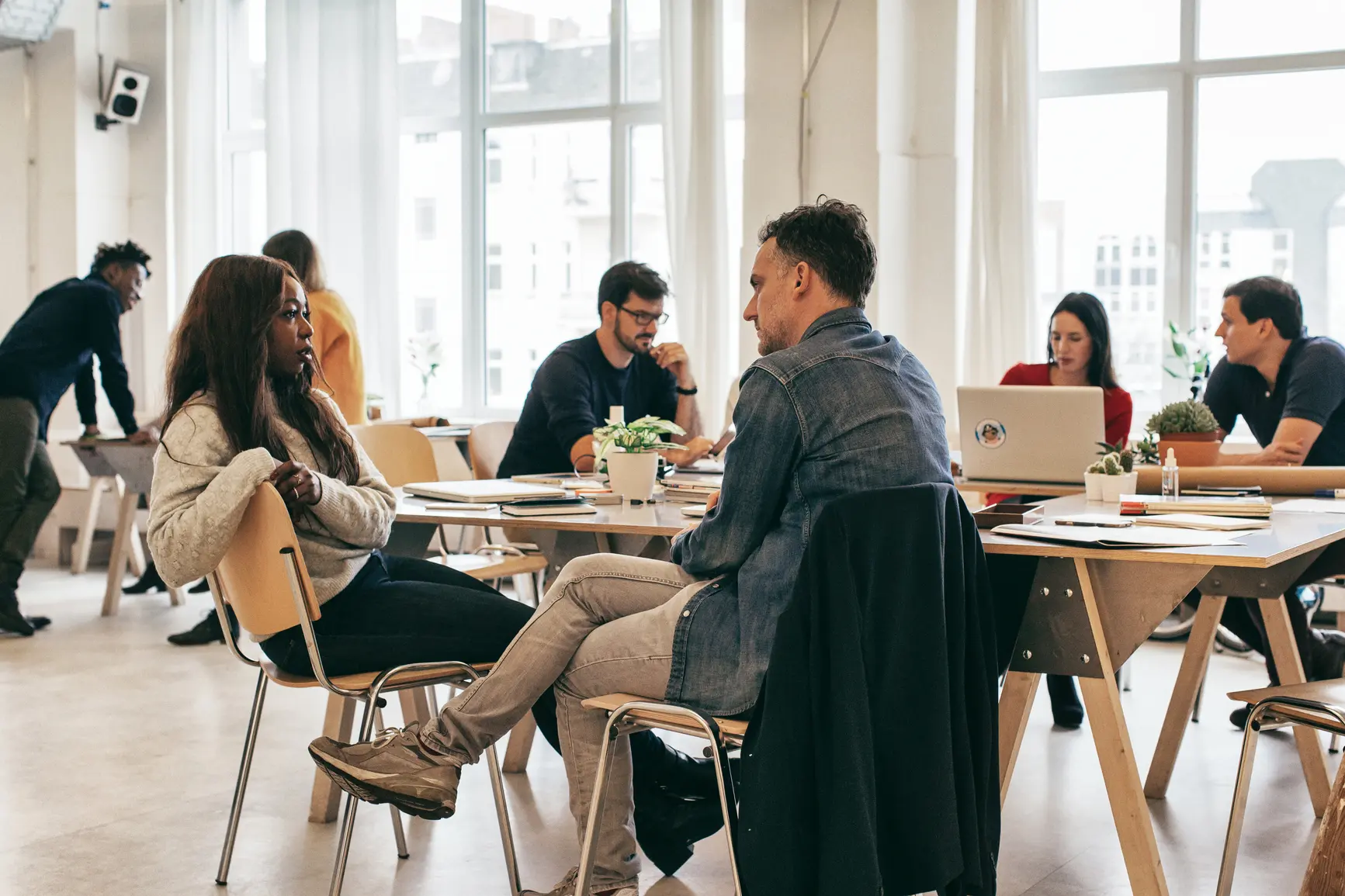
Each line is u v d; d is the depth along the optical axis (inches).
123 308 202.4
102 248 202.1
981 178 202.8
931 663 63.2
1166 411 117.7
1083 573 74.2
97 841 101.5
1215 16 202.1
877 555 63.1
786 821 61.9
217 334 82.1
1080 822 105.6
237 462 76.9
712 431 221.6
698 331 223.5
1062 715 136.0
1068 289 212.7
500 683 77.7
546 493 102.3
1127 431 143.9
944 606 64.3
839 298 74.2
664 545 99.7
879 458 68.7
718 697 69.8
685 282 223.9
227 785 116.5
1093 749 127.3
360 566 87.0
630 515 95.4
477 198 258.7
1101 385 145.8
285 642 82.7
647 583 77.8
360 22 251.8
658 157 243.9
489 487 108.6
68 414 265.1
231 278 82.9
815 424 69.3
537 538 105.4
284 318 84.8
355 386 173.5
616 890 80.7
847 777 60.9
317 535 83.4
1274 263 201.3
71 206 264.4
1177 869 94.6
